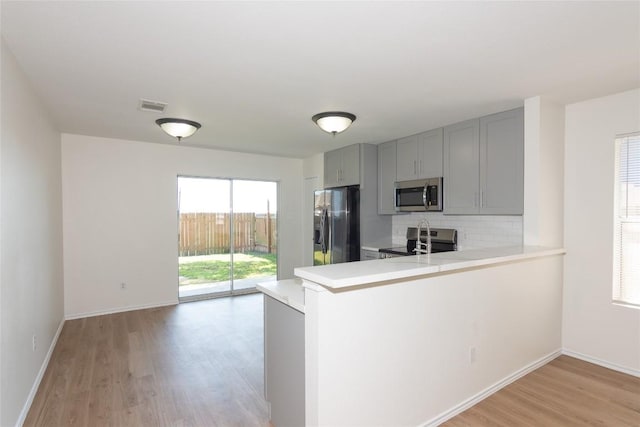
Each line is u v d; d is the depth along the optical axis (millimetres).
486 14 1715
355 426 1815
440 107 3238
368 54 2158
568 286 3230
